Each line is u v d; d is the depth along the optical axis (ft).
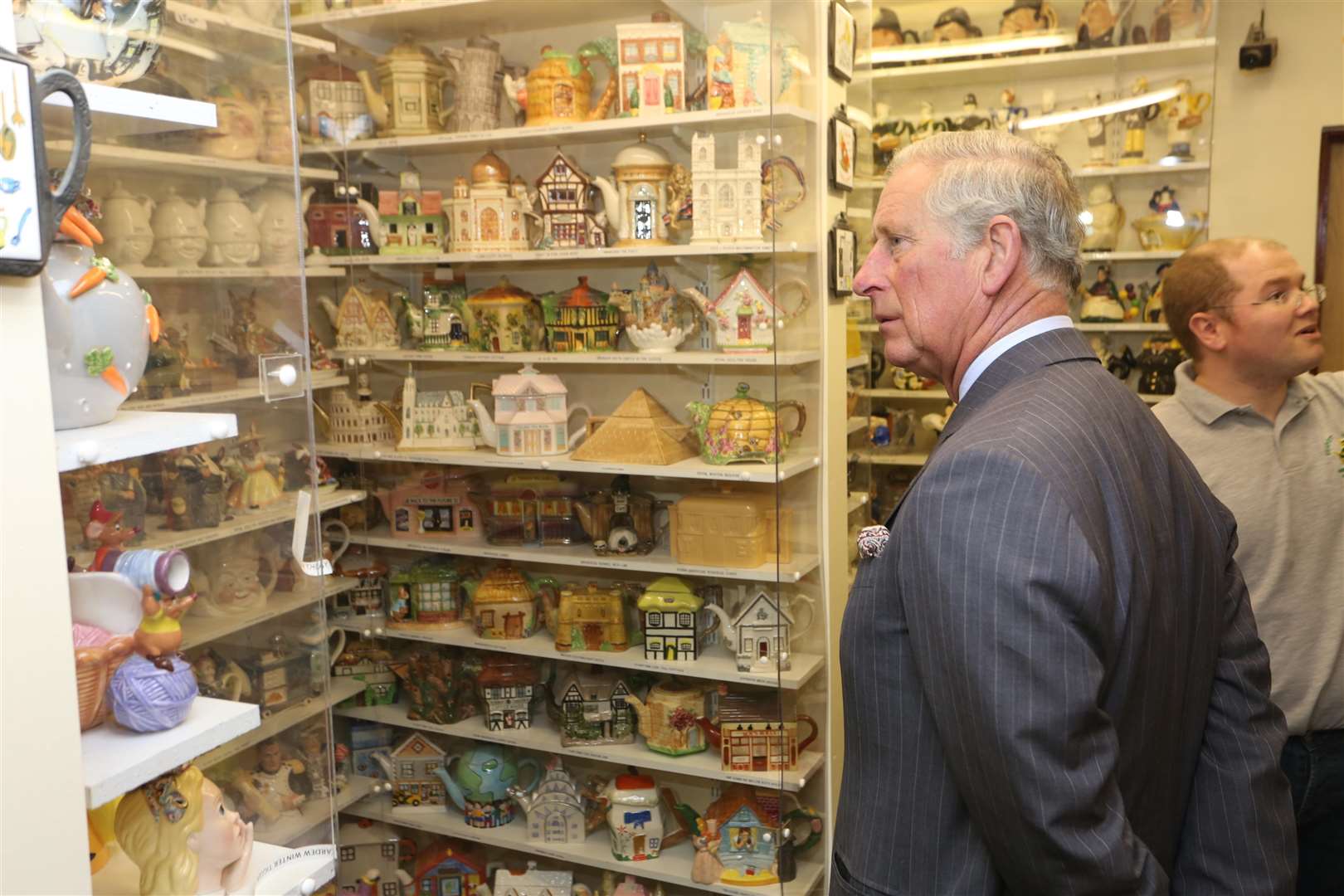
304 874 4.02
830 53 7.97
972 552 2.89
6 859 2.39
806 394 8.26
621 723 8.80
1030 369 3.40
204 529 3.83
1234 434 5.73
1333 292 11.32
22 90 2.35
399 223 9.32
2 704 2.38
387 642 9.45
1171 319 5.99
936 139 3.71
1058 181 3.50
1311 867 5.85
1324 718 5.65
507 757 9.17
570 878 8.73
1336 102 11.15
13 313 2.40
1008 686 2.78
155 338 3.34
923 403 12.23
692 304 8.71
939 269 3.53
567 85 8.73
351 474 9.53
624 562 8.55
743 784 8.48
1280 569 5.55
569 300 8.82
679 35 8.28
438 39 9.57
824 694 8.36
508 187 9.11
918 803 3.36
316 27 9.00
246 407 4.05
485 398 9.53
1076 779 2.74
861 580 3.57
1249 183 11.58
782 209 8.13
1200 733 3.68
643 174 8.55
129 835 3.22
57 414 2.97
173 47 3.62
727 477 8.04
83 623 3.07
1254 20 11.39
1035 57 11.27
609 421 8.58
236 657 3.96
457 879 9.02
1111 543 3.04
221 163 3.93
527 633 9.11
